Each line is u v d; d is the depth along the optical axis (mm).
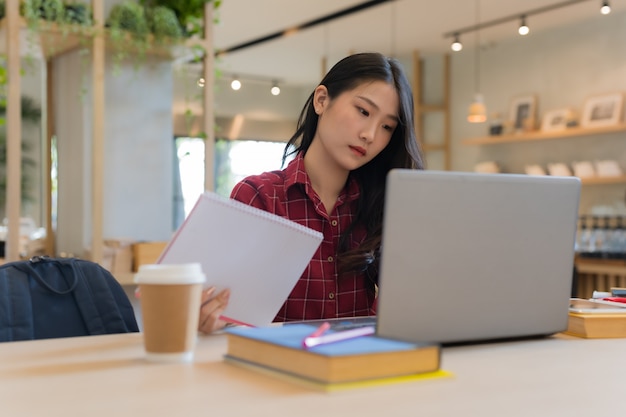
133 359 1062
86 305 1492
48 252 3750
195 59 3662
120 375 953
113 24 3264
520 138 7457
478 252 1187
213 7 3553
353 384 884
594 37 7117
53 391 868
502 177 1191
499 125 7875
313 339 945
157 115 3693
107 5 3527
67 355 1095
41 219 9422
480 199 1175
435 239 1142
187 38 3447
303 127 1836
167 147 3723
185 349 1046
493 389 908
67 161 3623
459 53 8523
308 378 897
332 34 7730
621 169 6914
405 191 1105
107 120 3555
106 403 813
